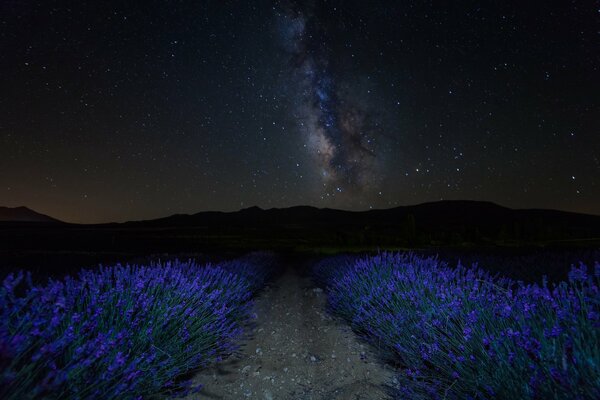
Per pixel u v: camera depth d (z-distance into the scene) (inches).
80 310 116.8
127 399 96.3
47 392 74.3
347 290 268.8
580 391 73.0
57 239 1723.7
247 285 329.4
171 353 136.6
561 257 380.2
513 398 84.4
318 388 139.7
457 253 579.5
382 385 137.3
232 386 140.5
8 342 68.4
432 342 134.2
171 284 181.0
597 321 85.9
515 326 108.7
